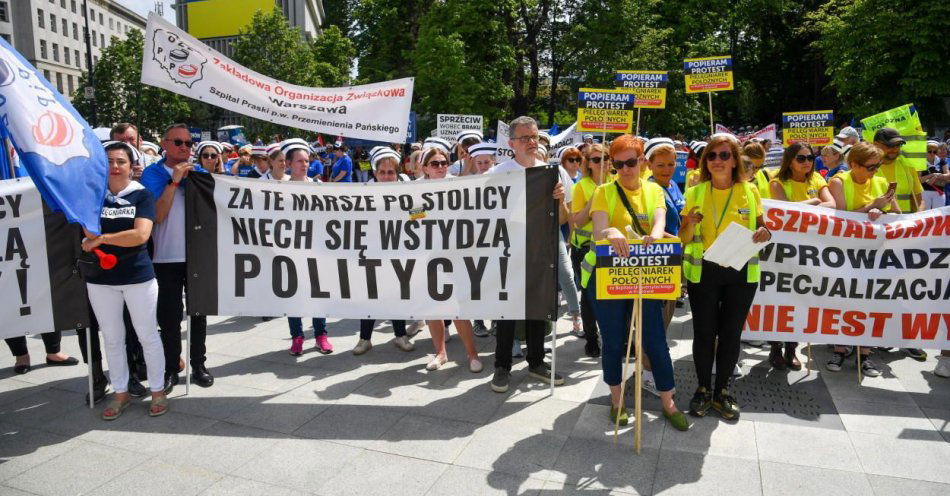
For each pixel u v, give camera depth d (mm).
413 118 17594
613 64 24984
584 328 5586
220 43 73750
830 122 8812
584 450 3764
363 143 20547
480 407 4457
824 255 4840
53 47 75750
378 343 6121
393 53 30688
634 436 3938
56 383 5020
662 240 3607
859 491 3287
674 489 3318
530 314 4598
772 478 3420
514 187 4551
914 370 5152
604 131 5926
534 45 30453
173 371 4836
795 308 4898
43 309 4383
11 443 3941
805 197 5406
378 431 4078
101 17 87625
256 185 4730
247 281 4766
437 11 26422
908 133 6164
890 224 4789
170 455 3771
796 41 33688
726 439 3891
